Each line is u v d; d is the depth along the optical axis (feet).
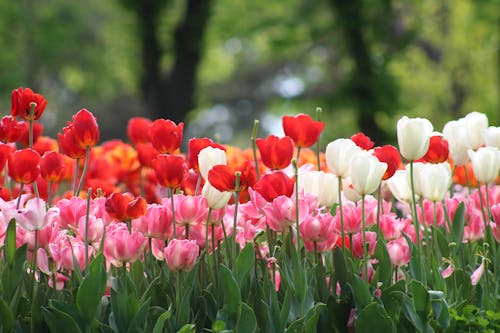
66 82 131.13
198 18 82.79
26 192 14.78
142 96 87.61
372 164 9.72
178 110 83.41
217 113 162.20
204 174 9.86
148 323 9.11
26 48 102.78
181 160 9.70
